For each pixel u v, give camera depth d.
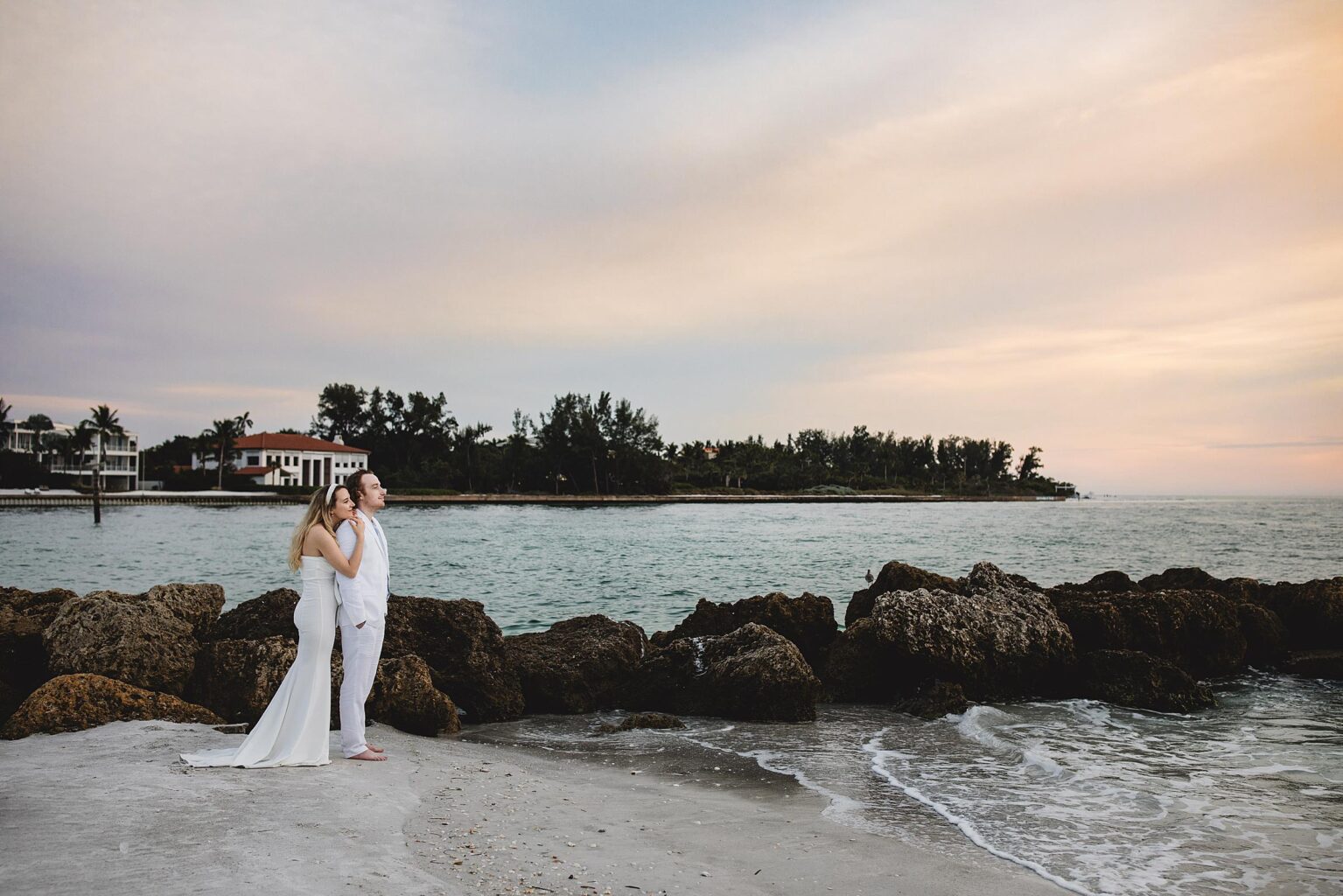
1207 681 13.70
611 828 6.12
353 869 4.66
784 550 45.97
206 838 4.96
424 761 7.78
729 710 11.17
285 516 89.12
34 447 153.50
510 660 11.82
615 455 153.75
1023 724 10.64
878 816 6.79
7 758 7.04
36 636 10.34
